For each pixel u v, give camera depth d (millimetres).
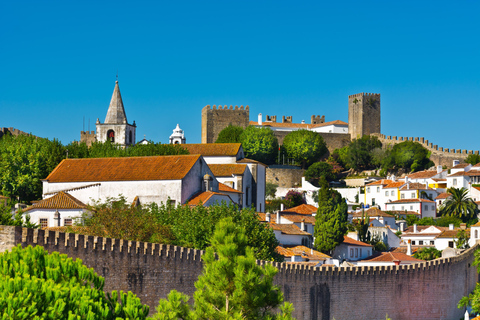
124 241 75125
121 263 74625
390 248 178625
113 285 73625
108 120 197875
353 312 114750
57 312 43250
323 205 159500
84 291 46906
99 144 178875
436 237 183250
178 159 131750
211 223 105125
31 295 43469
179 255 81750
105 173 131000
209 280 57844
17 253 50250
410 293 123625
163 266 79625
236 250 59188
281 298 58281
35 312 42281
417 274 124938
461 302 130125
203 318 56062
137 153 169000
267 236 114125
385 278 119688
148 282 77750
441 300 129125
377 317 118188
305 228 163500
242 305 56938
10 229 64188
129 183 127500
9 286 43812
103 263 72562
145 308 50531
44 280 46469
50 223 114688
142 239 98500
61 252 68000
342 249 156125
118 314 48844
